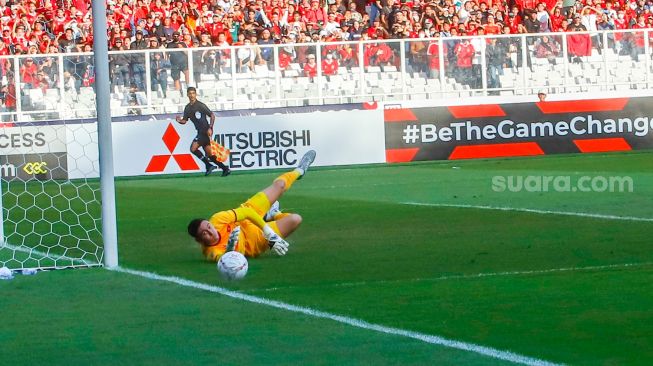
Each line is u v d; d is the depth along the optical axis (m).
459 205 16.36
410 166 23.89
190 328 8.14
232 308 8.84
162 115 25.17
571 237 12.55
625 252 11.29
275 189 11.73
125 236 13.94
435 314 8.45
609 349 7.21
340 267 10.79
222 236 11.34
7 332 8.21
